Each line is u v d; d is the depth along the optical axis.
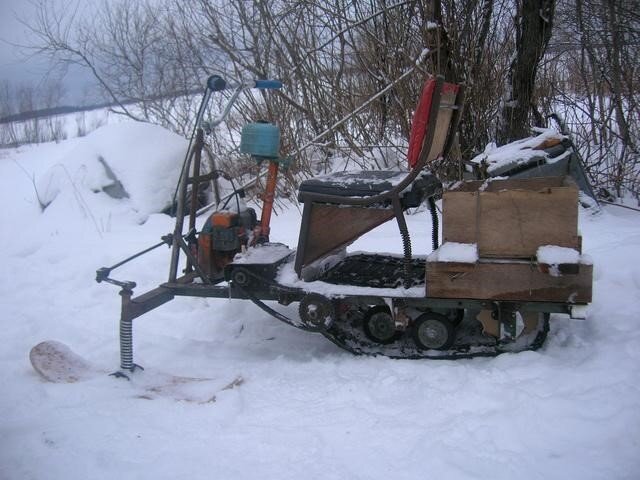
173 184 7.63
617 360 3.18
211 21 7.94
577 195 3.11
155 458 2.59
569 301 3.16
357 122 7.39
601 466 2.36
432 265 3.29
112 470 2.51
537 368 3.15
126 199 7.55
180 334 4.34
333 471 2.42
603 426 2.59
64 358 3.67
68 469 2.53
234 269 3.58
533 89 6.76
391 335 3.58
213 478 2.42
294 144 7.30
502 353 3.39
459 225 3.30
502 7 6.99
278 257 3.71
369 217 3.47
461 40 6.74
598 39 7.45
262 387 3.28
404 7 6.93
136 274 5.55
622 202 6.62
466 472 2.36
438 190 3.82
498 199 3.22
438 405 2.90
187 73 9.09
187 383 3.37
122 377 3.45
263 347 3.97
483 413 2.77
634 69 7.27
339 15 6.97
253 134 3.81
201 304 4.79
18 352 4.04
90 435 2.80
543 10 6.39
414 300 3.37
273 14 7.43
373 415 2.85
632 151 6.87
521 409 2.75
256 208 7.23
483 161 5.87
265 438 2.70
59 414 3.03
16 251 6.72
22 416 3.07
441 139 3.56
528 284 3.20
